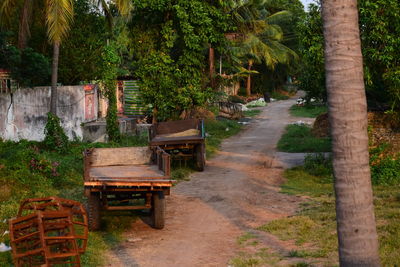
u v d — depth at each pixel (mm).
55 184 14805
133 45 23938
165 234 10188
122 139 22547
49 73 21922
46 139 19688
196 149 18156
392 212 10344
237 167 18922
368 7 14492
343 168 4293
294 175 16891
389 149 15945
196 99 23719
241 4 32781
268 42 57719
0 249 8422
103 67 24328
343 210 4324
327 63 4316
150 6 22438
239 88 65375
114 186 9914
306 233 9609
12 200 12391
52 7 18344
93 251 8758
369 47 15141
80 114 22375
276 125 35000
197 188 15203
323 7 4320
